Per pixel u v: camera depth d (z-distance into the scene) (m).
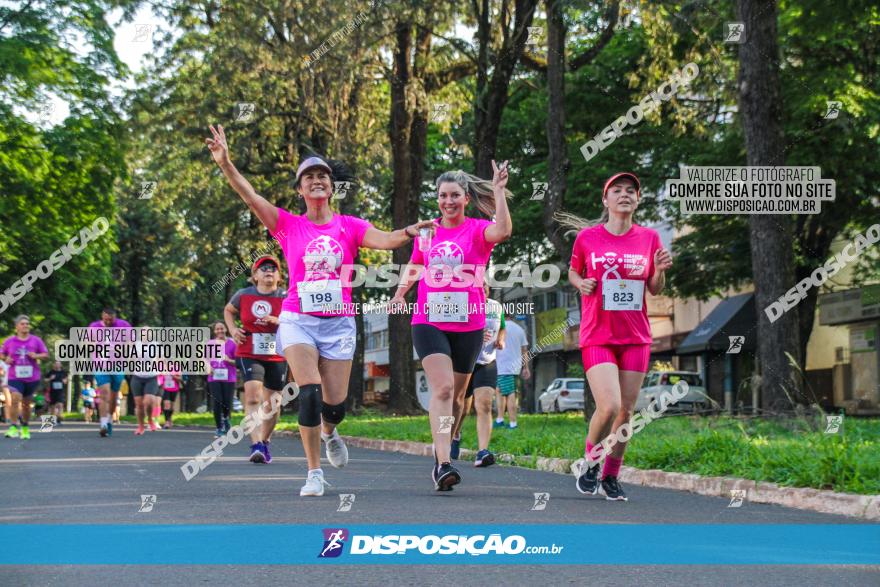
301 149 28.36
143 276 43.41
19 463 11.52
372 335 81.25
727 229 26.12
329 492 7.68
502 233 7.59
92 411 35.50
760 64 14.66
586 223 7.61
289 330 7.30
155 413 22.16
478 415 10.81
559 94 19.22
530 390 42.03
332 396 7.52
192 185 29.80
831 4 18.64
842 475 6.92
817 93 20.61
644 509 6.58
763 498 7.33
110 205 30.89
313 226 7.29
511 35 21.73
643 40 25.97
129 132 28.75
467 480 8.91
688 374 32.28
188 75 27.33
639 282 7.18
